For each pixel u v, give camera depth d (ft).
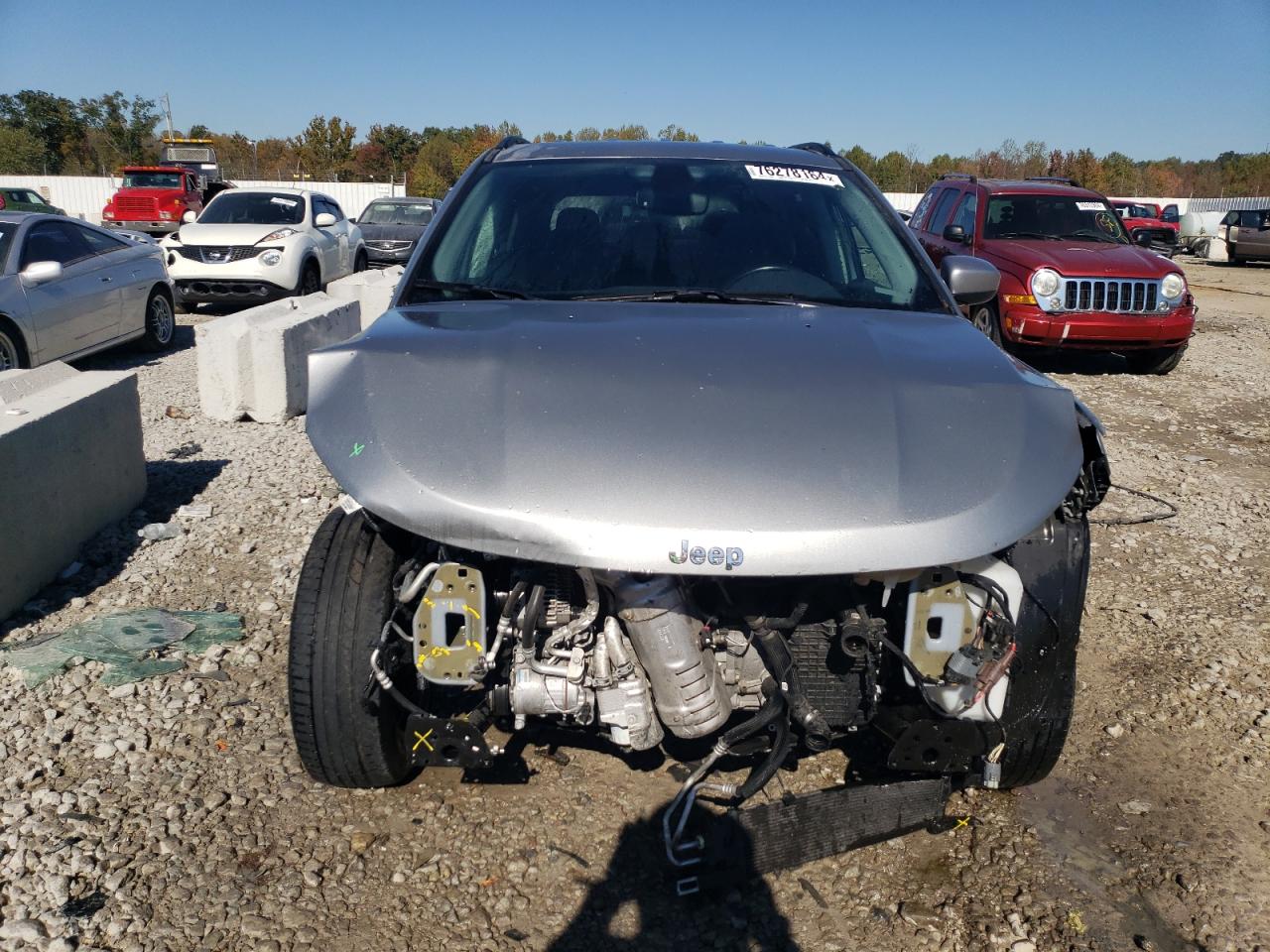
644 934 8.42
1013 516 7.92
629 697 8.64
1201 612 15.24
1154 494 21.34
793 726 9.00
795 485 7.79
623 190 12.31
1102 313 34.14
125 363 33.83
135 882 8.86
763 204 12.21
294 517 18.34
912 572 8.27
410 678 9.52
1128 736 11.75
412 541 9.48
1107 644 14.14
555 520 7.62
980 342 10.14
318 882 8.91
